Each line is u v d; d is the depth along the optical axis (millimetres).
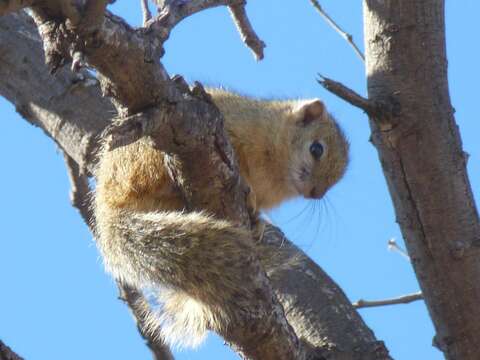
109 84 8977
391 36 11258
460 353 11945
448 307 11844
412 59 11234
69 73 13203
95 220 12875
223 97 14836
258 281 10602
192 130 9555
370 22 11430
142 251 11484
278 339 10492
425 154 11320
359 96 11109
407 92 11234
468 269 11609
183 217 10938
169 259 11219
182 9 9484
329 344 11984
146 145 12297
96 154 12875
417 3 11203
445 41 11383
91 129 12914
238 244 10719
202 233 10820
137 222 11641
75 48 8555
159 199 12508
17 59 13398
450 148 11367
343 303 12461
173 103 9273
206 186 10328
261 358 10570
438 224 11523
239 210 10719
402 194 11547
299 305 12359
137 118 9031
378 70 11344
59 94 13148
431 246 11641
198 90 9695
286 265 12719
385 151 11438
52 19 8430
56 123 13117
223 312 10578
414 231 11656
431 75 11258
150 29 9125
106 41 8562
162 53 9164
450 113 11367
